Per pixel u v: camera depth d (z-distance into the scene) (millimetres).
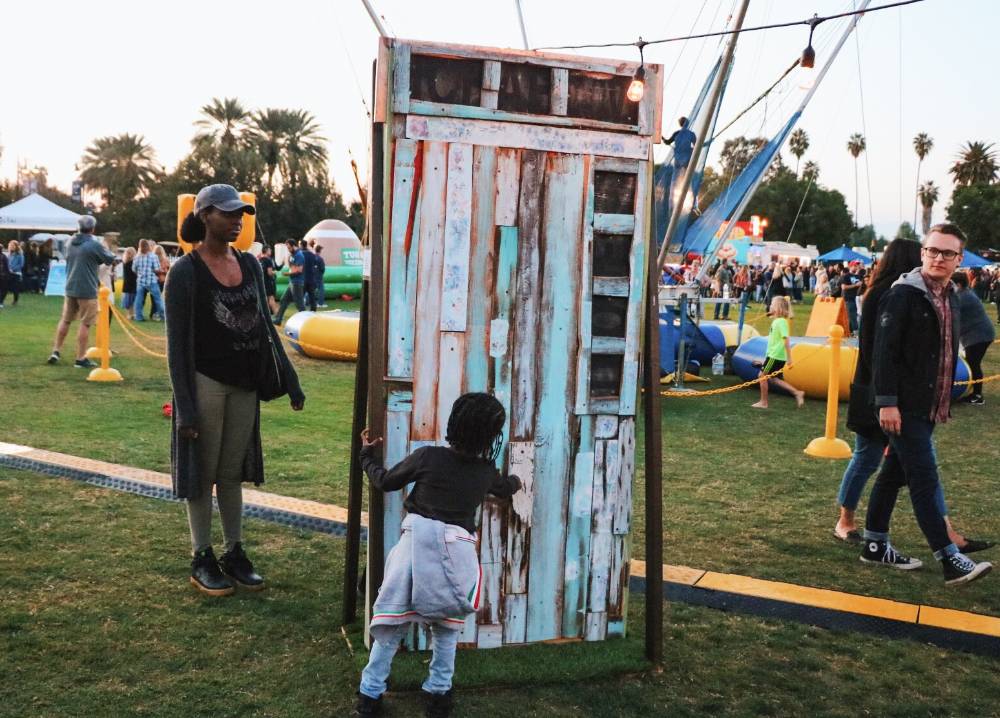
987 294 37875
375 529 3264
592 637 3535
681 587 4332
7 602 3770
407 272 3162
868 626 3963
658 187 10727
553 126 3209
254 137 60469
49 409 8211
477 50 3104
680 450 7684
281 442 7293
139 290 17359
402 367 3199
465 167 3148
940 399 4430
